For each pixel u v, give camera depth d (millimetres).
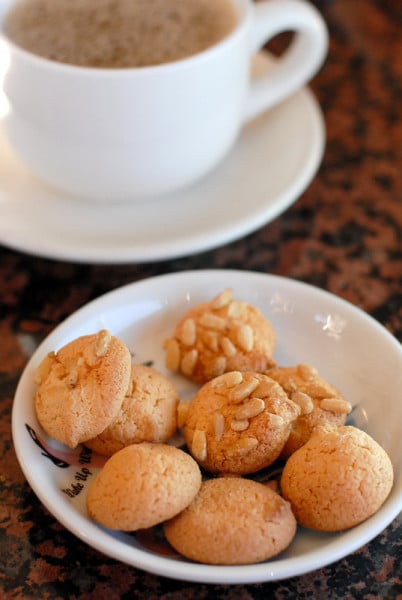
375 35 609
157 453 304
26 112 398
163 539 305
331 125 525
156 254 401
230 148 458
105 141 399
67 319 363
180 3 440
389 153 507
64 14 427
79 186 425
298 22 456
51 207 430
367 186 483
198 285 386
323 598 306
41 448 323
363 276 430
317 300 382
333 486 301
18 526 324
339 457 306
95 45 407
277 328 384
